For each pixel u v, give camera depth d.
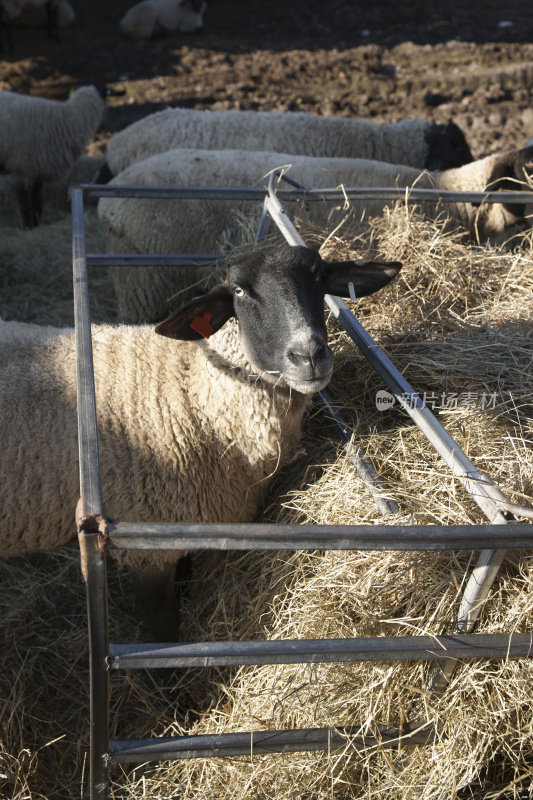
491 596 2.58
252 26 15.92
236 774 2.73
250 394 3.15
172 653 2.23
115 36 15.05
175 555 3.21
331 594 2.71
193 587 3.63
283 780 2.69
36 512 3.20
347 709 2.63
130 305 5.81
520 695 2.49
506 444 3.09
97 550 2.01
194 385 3.26
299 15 16.55
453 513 2.72
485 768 2.73
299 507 3.22
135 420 3.20
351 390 3.66
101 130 11.16
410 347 3.71
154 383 3.25
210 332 3.04
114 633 3.65
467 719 2.53
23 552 3.36
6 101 8.12
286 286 2.85
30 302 6.82
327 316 3.90
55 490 3.18
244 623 3.14
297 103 12.01
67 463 3.17
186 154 5.78
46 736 3.18
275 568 3.11
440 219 5.72
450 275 4.17
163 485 3.20
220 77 13.14
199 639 3.36
